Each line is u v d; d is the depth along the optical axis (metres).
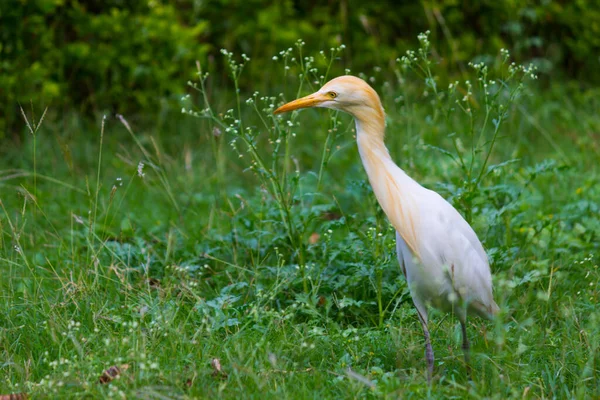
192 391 7.22
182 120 16.14
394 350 8.27
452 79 17.48
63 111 15.92
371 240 9.50
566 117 16.50
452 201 9.85
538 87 18.27
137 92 15.95
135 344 7.83
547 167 10.39
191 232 11.44
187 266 9.80
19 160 14.41
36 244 10.93
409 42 18.78
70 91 16.27
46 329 8.27
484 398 7.01
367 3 18.52
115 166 14.58
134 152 14.93
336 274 9.64
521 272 9.84
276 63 17.36
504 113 9.69
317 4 18.81
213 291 9.78
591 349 7.80
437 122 15.84
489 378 7.74
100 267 9.76
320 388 7.49
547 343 8.23
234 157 15.12
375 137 8.01
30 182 13.86
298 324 8.71
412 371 7.76
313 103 8.02
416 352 8.39
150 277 9.89
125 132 15.74
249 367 7.50
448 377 7.91
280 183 10.26
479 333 8.62
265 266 9.84
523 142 15.16
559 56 19.03
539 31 19.34
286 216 10.20
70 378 7.38
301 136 15.80
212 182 13.81
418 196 7.94
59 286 9.63
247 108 16.72
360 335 8.73
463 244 7.84
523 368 7.76
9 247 10.80
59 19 16.06
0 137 14.81
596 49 19.23
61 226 12.07
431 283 7.89
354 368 7.89
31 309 8.88
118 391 6.98
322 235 10.62
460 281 7.85
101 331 8.43
